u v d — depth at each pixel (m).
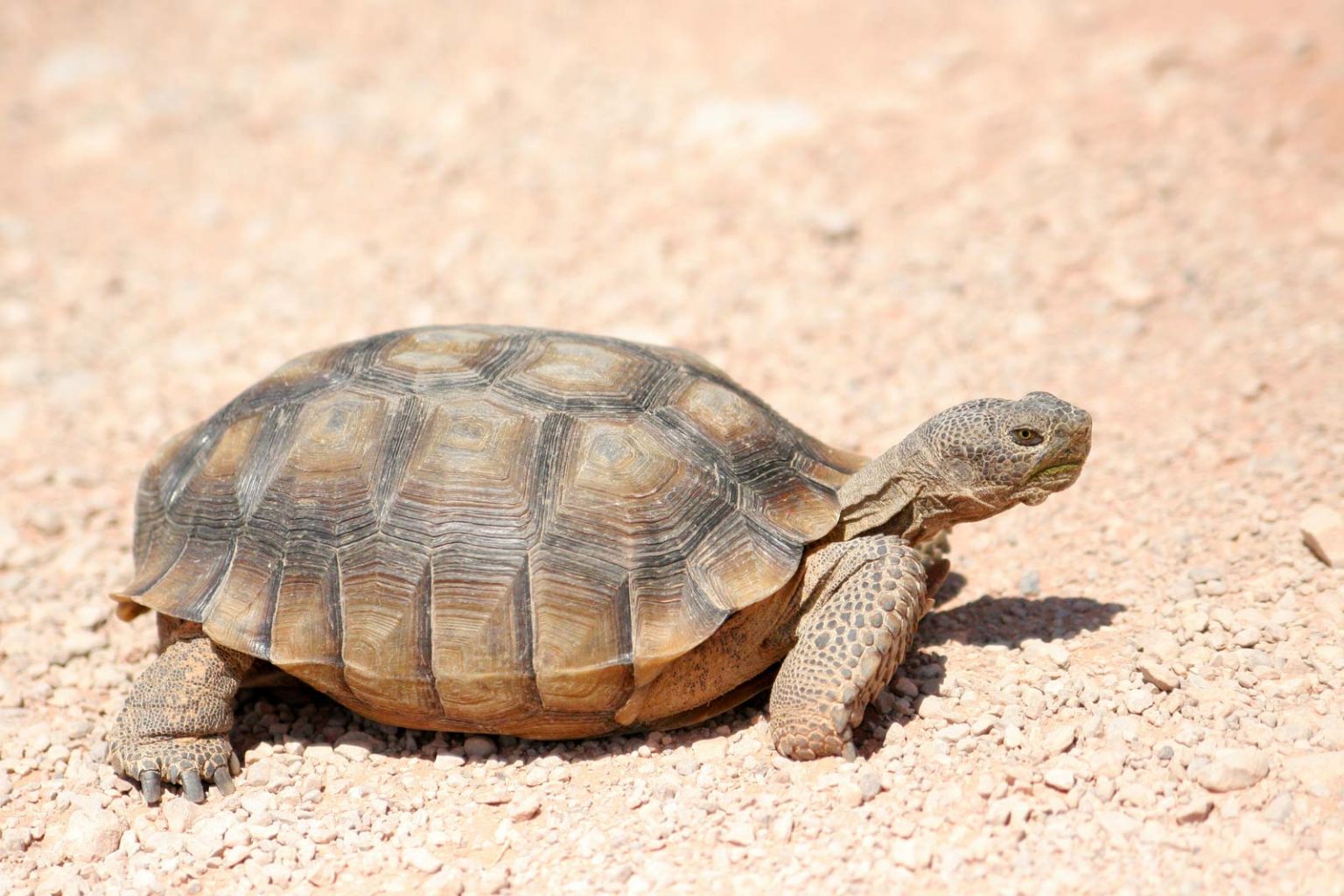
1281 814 4.82
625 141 13.14
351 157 13.56
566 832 5.29
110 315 11.19
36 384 10.09
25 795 5.82
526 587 5.38
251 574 5.66
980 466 5.62
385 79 15.31
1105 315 9.45
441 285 10.96
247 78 15.57
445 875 5.04
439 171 12.95
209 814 5.54
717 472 5.66
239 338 10.60
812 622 5.52
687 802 5.32
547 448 5.62
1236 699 5.50
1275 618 6.02
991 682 5.82
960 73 13.55
